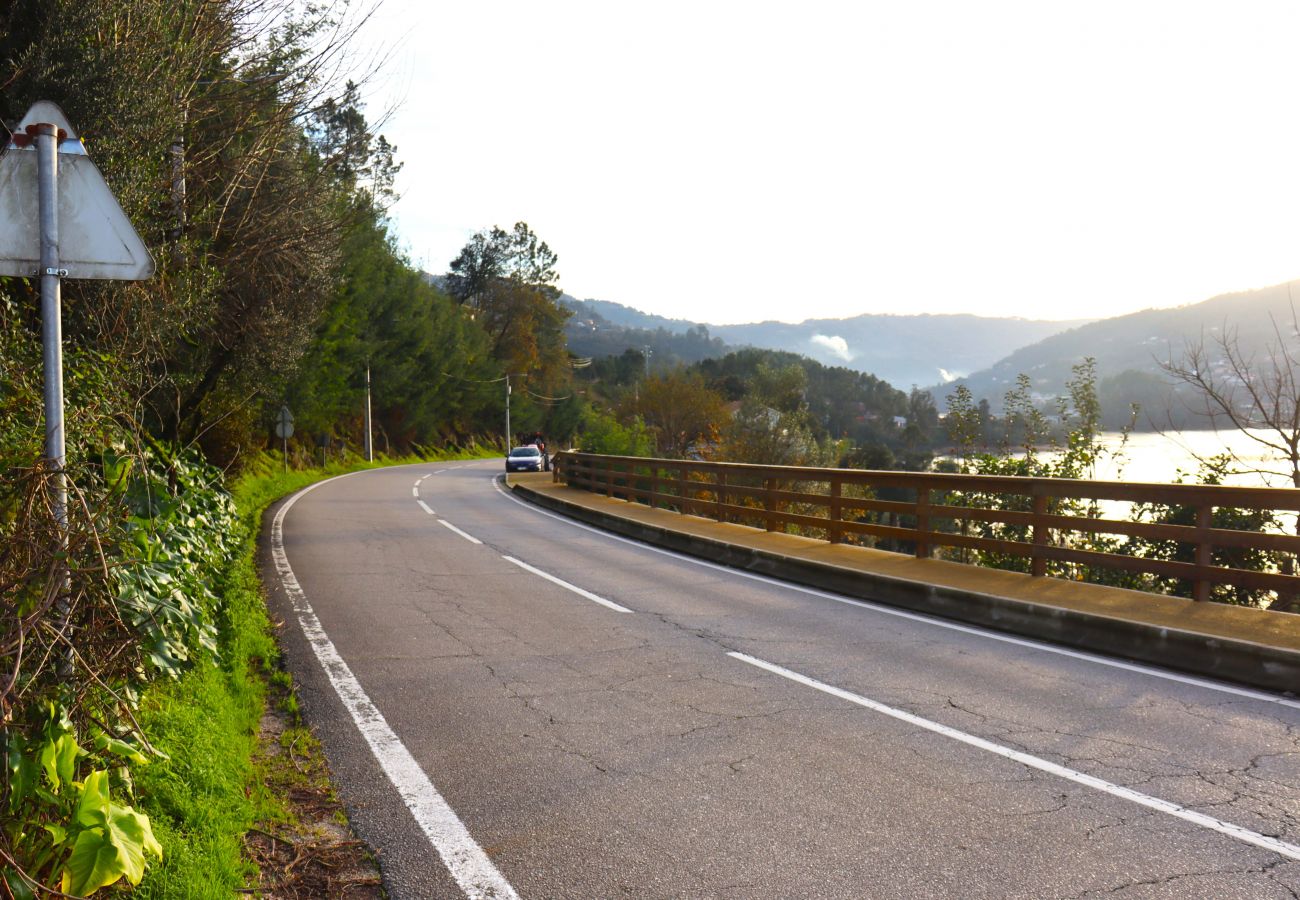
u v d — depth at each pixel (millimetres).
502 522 18016
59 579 2865
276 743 4957
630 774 4496
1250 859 3574
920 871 3477
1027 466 13914
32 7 7242
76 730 3158
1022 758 4734
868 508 11609
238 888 3252
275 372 16281
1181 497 7746
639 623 8188
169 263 9016
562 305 89875
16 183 3344
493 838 3779
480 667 6566
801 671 6508
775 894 3303
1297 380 11188
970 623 8266
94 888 2434
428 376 60594
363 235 39156
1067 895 3285
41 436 3781
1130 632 6973
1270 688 6062
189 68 8273
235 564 10070
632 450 35125
